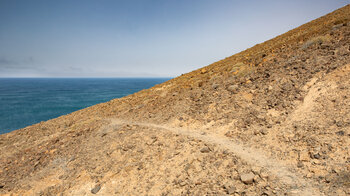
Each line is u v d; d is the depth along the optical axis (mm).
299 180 7289
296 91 13922
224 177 8758
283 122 11656
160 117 21125
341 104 10445
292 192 6734
